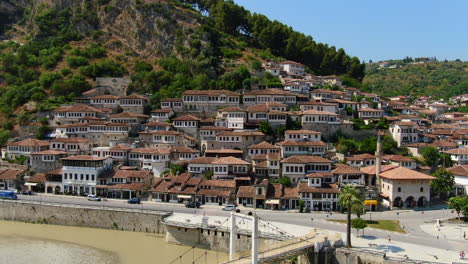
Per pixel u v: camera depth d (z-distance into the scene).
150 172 122.81
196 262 78.75
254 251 63.78
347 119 148.00
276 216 98.25
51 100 172.75
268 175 117.44
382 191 111.75
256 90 158.38
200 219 94.06
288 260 79.00
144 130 150.25
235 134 129.88
